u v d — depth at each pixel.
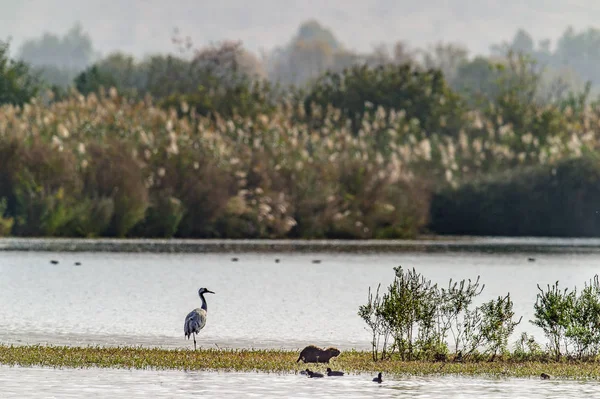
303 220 67.25
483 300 34.06
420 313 22.50
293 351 22.91
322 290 37.03
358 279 41.31
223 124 74.00
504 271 45.59
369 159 71.38
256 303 32.81
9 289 36.06
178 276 41.53
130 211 63.31
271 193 66.69
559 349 23.75
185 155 65.62
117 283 38.50
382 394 18.39
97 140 64.94
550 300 23.17
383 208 68.25
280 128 71.31
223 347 23.73
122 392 18.30
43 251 53.12
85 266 45.31
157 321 28.25
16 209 63.91
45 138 64.88
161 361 21.03
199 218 65.62
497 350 24.05
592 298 23.12
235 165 66.81
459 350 23.70
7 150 63.62
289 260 50.62
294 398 17.95
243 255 53.31
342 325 27.78
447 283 39.62
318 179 68.38
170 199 64.56
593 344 23.25
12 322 27.73
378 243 65.06
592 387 19.19
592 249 61.06
